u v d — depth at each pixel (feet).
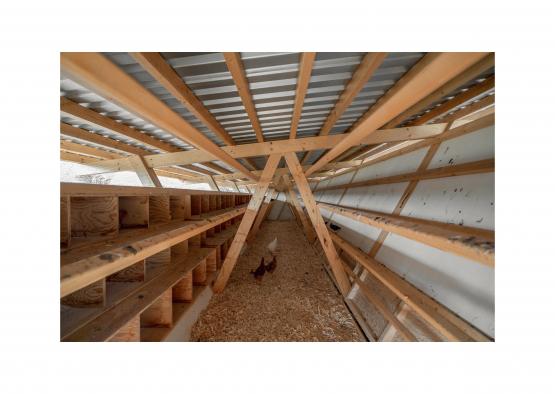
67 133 6.84
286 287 9.74
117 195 4.19
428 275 5.16
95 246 3.56
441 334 4.46
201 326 6.96
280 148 7.51
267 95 5.62
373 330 6.29
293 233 21.26
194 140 3.90
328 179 21.45
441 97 5.64
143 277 5.65
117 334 4.01
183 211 6.82
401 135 6.69
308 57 3.58
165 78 3.90
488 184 4.40
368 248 8.33
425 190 6.24
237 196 16.62
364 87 5.61
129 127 7.47
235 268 12.03
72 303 4.33
